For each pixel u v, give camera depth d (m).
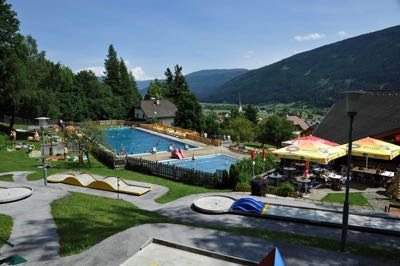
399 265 9.64
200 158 38.28
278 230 14.26
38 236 11.98
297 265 9.50
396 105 30.58
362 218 15.26
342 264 9.59
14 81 43.06
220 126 75.38
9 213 15.00
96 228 12.83
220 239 11.41
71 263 9.55
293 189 20.11
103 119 78.50
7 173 25.91
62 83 73.56
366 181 22.64
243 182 22.83
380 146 22.50
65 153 34.72
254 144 62.66
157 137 56.72
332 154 21.19
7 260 7.99
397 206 16.83
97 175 26.59
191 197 20.28
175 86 104.56
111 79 103.31
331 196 19.66
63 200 17.41
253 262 9.38
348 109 9.99
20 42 47.31
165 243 10.59
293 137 59.47
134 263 9.39
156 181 25.48
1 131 47.47
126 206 17.78
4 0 44.47
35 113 46.50
